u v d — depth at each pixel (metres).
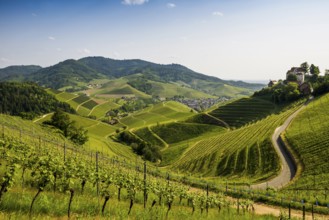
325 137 78.75
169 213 27.91
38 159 23.08
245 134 119.94
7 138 38.25
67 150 61.69
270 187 57.81
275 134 100.38
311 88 192.88
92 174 25.69
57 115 126.12
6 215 15.45
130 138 189.12
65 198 22.11
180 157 135.25
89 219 18.91
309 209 42.38
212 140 141.50
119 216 21.12
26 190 22.70
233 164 87.62
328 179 56.28
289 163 74.50
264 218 34.62
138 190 27.66
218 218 31.50
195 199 33.69
